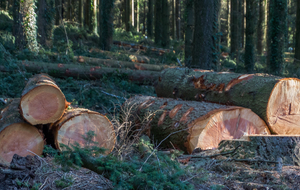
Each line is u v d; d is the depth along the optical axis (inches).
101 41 582.2
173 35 1131.3
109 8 577.3
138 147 143.1
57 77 319.9
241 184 101.4
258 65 660.1
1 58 315.3
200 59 374.3
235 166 116.0
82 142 136.4
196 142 140.0
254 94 156.7
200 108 154.6
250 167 116.6
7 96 246.1
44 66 310.7
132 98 215.5
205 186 99.1
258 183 102.7
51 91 129.9
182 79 207.0
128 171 95.6
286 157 121.0
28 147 128.6
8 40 431.5
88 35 711.1
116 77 336.8
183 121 151.2
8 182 95.3
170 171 98.7
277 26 446.3
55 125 135.5
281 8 442.6
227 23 1144.8
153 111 176.6
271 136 122.8
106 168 94.0
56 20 764.0
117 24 1290.6
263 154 121.0
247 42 567.2
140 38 917.2
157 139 166.4
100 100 263.6
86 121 138.4
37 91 127.1
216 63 377.1
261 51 904.3
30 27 388.5
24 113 125.0
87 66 330.0
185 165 118.4
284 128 159.8
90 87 295.6
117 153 136.4
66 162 100.3
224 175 111.5
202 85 189.0
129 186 87.7
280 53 446.9
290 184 100.4
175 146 152.2
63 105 132.3
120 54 488.7
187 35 531.8
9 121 126.3
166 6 775.1
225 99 173.5
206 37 371.2
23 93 128.1
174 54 641.6
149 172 93.1
